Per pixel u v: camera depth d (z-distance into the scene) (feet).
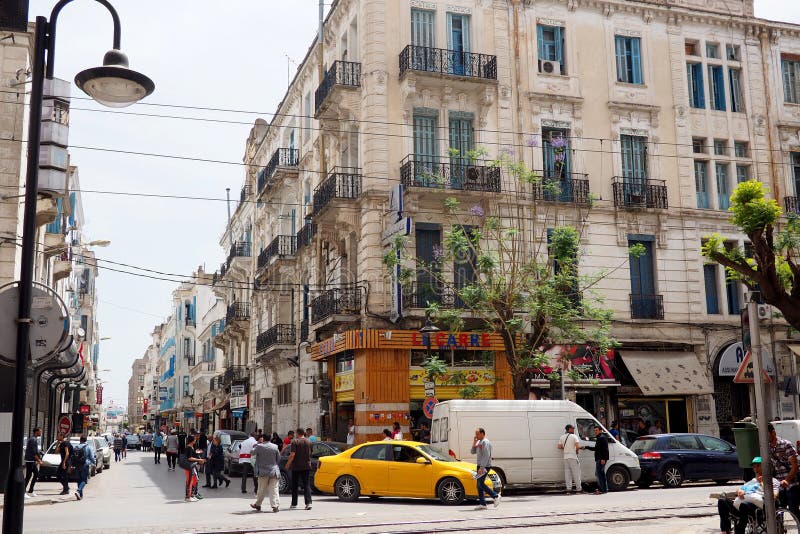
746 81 105.09
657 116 99.76
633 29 101.24
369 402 82.89
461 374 78.18
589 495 63.31
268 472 54.24
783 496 35.65
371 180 88.22
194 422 255.09
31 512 56.29
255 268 157.48
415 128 91.25
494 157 91.56
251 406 152.66
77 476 69.82
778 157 104.47
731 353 96.68
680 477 70.44
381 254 87.40
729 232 100.42
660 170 99.04
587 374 90.12
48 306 24.93
